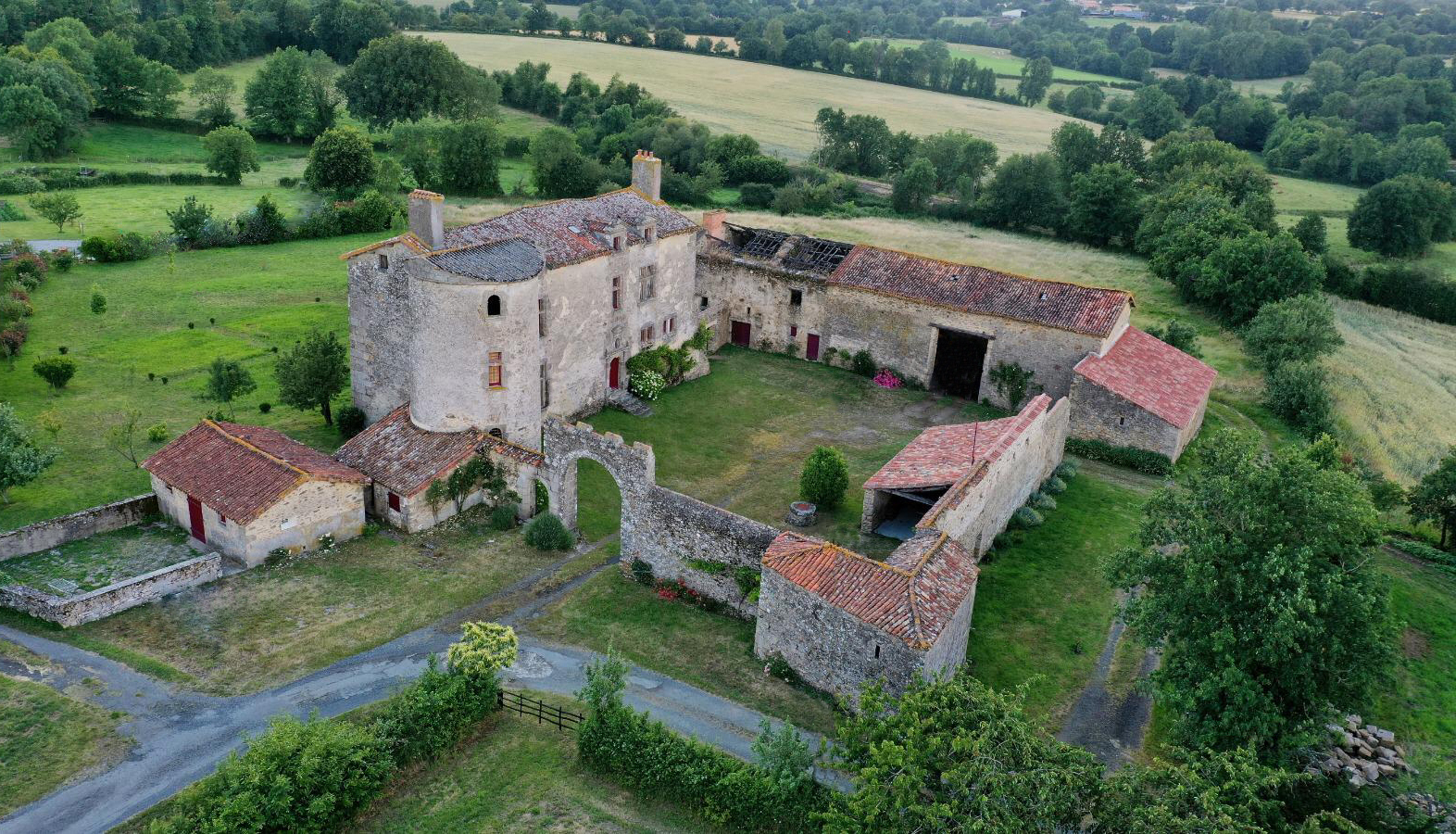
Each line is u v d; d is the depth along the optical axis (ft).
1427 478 173.06
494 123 415.44
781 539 125.59
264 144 444.14
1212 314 284.00
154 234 300.81
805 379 220.43
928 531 125.70
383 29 549.54
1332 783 100.27
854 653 113.39
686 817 100.37
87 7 515.09
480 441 157.79
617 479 141.90
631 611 134.51
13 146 388.16
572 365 184.96
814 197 400.88
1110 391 187.11
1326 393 217.36
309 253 305.12
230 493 140.36
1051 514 166.50
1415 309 317.22
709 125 492.95
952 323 210.18
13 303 225.15
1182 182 362.74
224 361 183.93
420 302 153.89
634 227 196.13
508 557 146.82
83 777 100.73
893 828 82.53
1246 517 104.83
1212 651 102.01
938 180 440.04
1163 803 80.38
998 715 89.40
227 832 88.07
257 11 580.71
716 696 118.01
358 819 97.71
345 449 160.04
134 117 440.86
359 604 132.77
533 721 112.88
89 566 136.77
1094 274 325.83
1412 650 134.92
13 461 150.51
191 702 112.27
